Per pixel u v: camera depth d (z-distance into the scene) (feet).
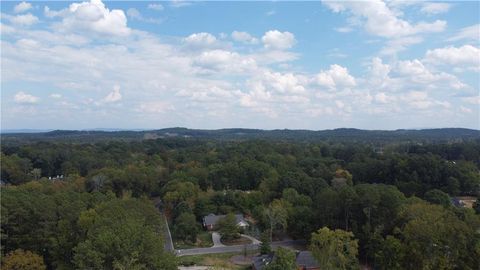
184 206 367.86
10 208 227.40
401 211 249.14
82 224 216.54
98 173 458.09
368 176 476.95
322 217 299.79
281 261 207.10
